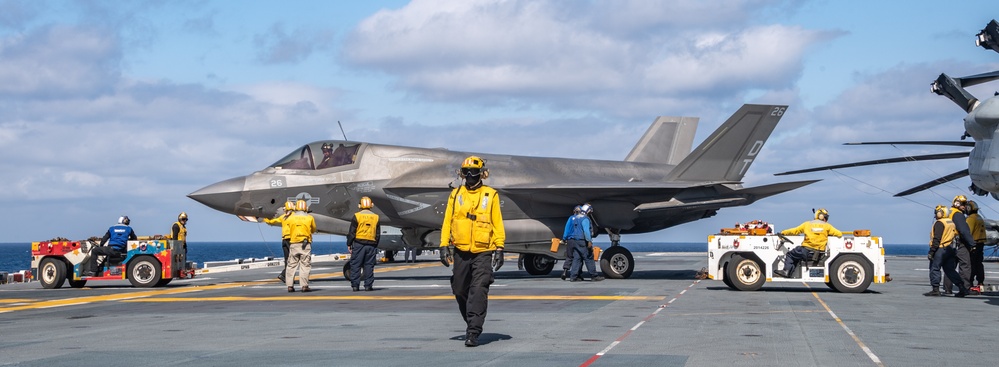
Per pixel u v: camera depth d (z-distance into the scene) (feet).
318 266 124.77
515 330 35.53
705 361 26.53
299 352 28.99
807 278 58.80
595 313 43.01
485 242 30.55
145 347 30.60
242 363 26.45
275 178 79.82
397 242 117.60
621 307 46.44
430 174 79.66
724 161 80.33
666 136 99.25
